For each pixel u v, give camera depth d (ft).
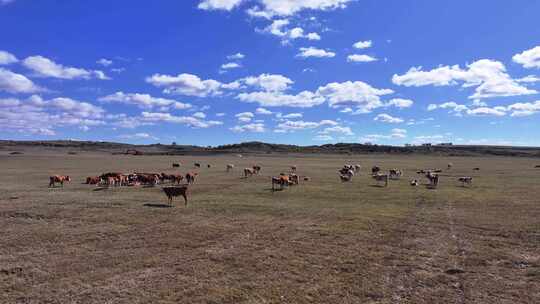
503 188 124.47
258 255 50.26
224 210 80.94
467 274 44.32
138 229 63.05
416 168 236.63
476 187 127.65
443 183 141.18
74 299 36.70
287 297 37.65
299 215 76.43
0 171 181.78
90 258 48.21
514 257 50.55
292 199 98.07
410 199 99.60
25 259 47.42
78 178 150.92
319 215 76.54
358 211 81.30
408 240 58.34
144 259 48.16
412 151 621.31
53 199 91.66
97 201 89.61
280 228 65.05
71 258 48.11
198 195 104.47
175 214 75.92
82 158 339.57
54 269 44.27
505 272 45.09
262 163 288.71
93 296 37.37
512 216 76.64
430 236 60.80
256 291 38.96
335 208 84.89
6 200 89.30
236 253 51.01
